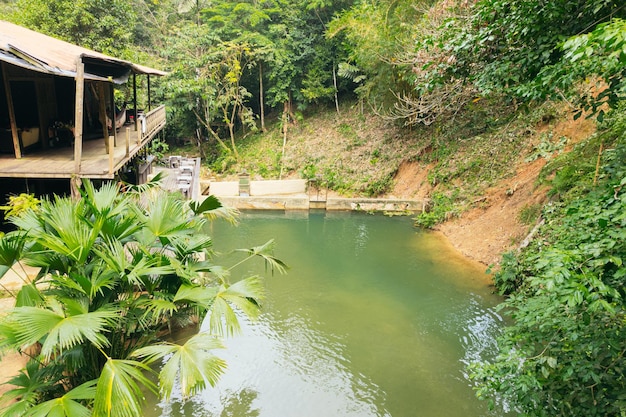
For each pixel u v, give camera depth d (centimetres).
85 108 1298
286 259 1134
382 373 642
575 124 1222
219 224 1481
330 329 769
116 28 1686
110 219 508
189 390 432
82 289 462
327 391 602
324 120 2323
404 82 1595
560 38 505
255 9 2211
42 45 896
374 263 1099
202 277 705
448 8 902
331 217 1583
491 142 1522
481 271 1030
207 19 2367
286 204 1684
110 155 783
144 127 1230
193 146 2591
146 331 593
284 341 729
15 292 679
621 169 580
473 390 601
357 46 1738
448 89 981
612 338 374
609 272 369
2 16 1683
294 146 2217
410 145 1873
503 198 1256
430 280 985
